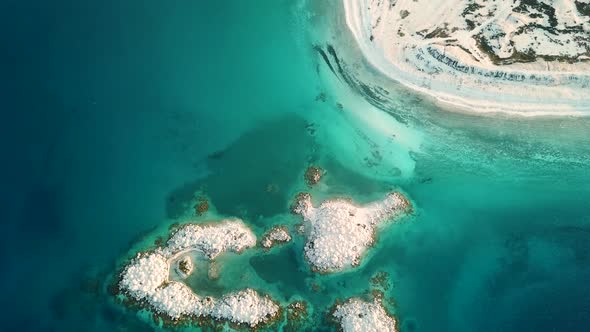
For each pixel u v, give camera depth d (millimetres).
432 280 28656
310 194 31141
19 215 30453
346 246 28719
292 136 33500
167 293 27172
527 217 30781
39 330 27031
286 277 28328
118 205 30891
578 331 26781
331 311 27219
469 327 27312
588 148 32938
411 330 27172
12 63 35531
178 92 35188
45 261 29062
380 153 32906
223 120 34125
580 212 30891
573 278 28562
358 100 34812
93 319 27141
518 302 27922
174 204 30812
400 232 30125
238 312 26719
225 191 31297
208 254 28656
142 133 33469
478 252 29625
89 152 32719
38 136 33031
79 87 34969
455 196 31438
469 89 34688
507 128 33531
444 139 33312
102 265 28688
